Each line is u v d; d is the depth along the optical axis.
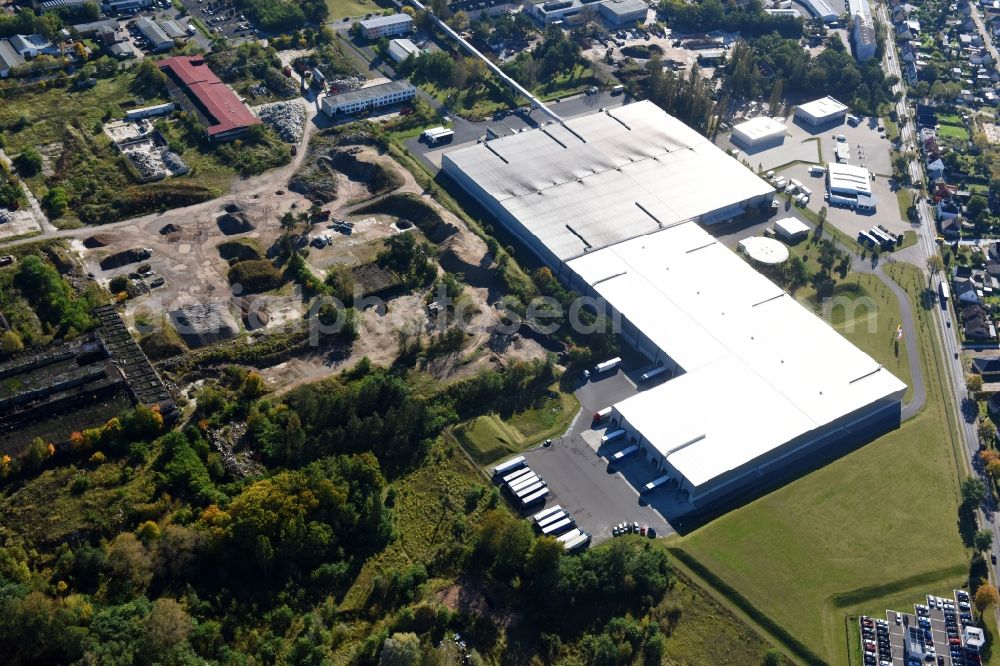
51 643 185.12
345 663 199.25
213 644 196.75
